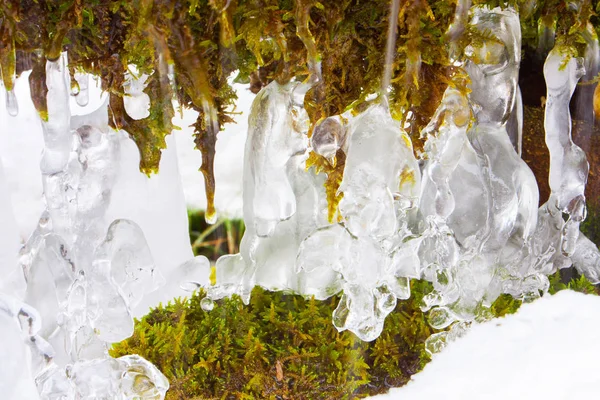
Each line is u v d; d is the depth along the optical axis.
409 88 0.79
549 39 0.90
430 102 0.81
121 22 0.77
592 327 0.89
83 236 0.85
